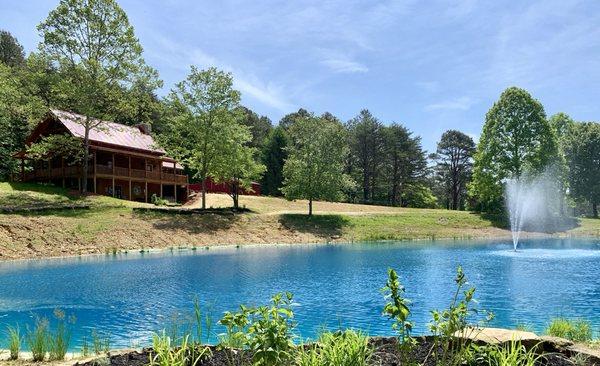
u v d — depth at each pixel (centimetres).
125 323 1033
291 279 1686
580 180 5875
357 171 7438
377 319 1077
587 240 3688
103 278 1694
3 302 1275
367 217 4278
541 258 2359
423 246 3122
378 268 1988
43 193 3362
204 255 2477
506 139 4641
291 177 4344
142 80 3706
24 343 768
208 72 3916
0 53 6344
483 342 503
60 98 3850
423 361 465
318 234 3631
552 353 473
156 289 1477
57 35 3441
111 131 4472
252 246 3058
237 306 1216
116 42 3600
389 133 6981
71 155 4203
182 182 4903
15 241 2306
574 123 6138
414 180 7475
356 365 405
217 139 3850
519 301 1271
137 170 4422
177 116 4062
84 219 2812
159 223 3095
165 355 443
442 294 1381
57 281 1625
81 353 659
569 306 1205
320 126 4353
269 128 8675
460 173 7250
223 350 501
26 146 4122
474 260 2288
